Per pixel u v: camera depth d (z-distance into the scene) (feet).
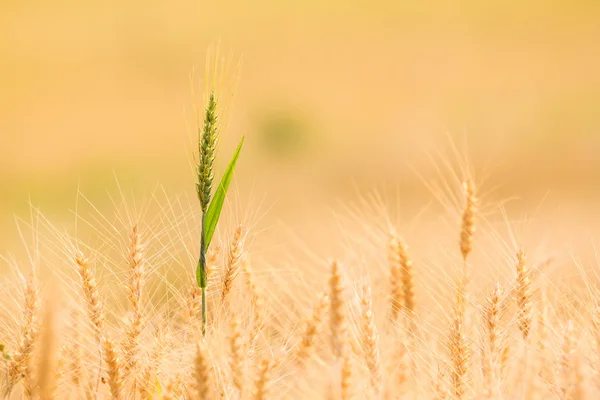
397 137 30.42
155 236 7.70
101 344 7.46
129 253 7.60
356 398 7.32
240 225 7.65
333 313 7.34
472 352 7.59
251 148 29.30
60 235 7.64
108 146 31.55
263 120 34.40
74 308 7.59
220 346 7.41
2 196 22.50
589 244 8.11
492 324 7.55
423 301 7.96
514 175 25.14
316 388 7.38
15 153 29.94
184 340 7.58
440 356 7.62
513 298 7.59
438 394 7.45
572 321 7.38
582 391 7.13
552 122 31.09
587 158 26.30
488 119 32.32
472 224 7.92
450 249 7.98
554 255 7.84
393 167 26.40
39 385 7.34
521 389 7.35
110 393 7.45
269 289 7.93
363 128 33.81
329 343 7.35
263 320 7.67
